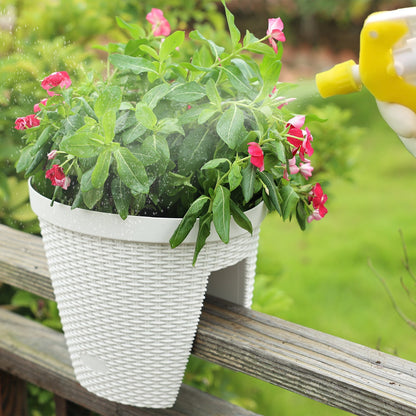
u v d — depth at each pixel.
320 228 3.37
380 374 0.79
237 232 0.83
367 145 4.35
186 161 0.78
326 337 0.89
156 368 0.87
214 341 0.89
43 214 0.85
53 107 0.86
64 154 0.83
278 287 2.74
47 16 1.78
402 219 3.37
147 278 0.80
